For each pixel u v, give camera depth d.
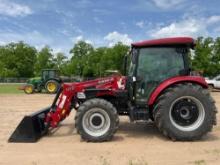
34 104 17.88
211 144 7.98
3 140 8.53
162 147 7.68
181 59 8.70
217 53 43.12
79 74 80.00
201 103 8.25
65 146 7.84
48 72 28.16
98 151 7.34
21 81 77.56
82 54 84.88
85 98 8.89
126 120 11.39
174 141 8.27
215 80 29.52
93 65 76.75
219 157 6.76
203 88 8.55
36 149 7.57
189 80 8.41
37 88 27.88
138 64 8.70
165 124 8.20
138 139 8.53
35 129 8.46
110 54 68.88
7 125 10.79
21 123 8.36
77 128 8.22
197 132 8.22
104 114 8.24
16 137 8.30
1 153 7.24
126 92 8.84
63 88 8.97
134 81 8.64
